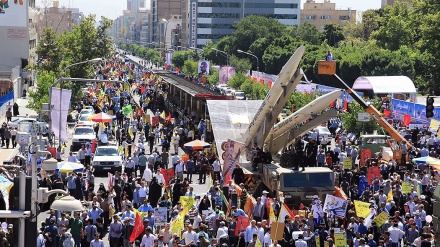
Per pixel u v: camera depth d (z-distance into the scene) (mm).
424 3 107062
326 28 165375
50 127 44250
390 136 49250
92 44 95812
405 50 108438
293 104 62500
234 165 37719
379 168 39312
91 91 91062
